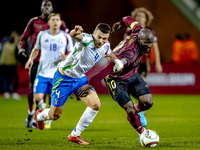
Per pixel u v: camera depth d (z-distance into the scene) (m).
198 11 79.50
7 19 76.44
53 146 19.06
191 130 25.33
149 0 79.56
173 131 24.91
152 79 61.88
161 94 61.94
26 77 61.88
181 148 18.12
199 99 54.38
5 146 19.06
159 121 30.72
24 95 61.97
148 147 18.67
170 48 79.75
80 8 80.00
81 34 18.02
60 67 19.97
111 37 67.56
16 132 24.78
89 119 19.55
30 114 27.45
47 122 26.92
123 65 19.53
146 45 19.77
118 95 19.83
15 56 52.31
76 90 20.25
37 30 28.72
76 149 18.05
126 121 31.42
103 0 79.56
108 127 27.67
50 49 26.12
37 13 77.62
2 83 62.72
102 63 54.03
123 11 79.88
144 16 30.27
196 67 62.19
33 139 21.75
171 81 62.12
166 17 79.69
